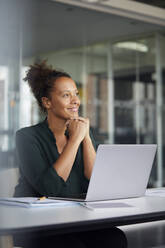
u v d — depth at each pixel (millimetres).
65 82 2285
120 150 1783
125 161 1825
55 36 4840
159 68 5816
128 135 5582
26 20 4613
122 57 5535
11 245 2100
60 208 1609
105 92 5422
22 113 4562
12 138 4531
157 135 5812
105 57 5391
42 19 4711
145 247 1717
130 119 5605
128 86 5594
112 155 1762
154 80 5793
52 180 1956
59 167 2002
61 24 4855
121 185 1858
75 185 2158
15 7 4535
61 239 1685
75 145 2084
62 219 1359
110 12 5051
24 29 4605
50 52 4840
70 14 4875
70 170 2139
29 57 4656
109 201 1819
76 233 1757
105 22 5180
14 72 4543
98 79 5367
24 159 2094
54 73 2336
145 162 1925
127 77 5586
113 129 5465
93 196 1775
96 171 1736
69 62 5059
